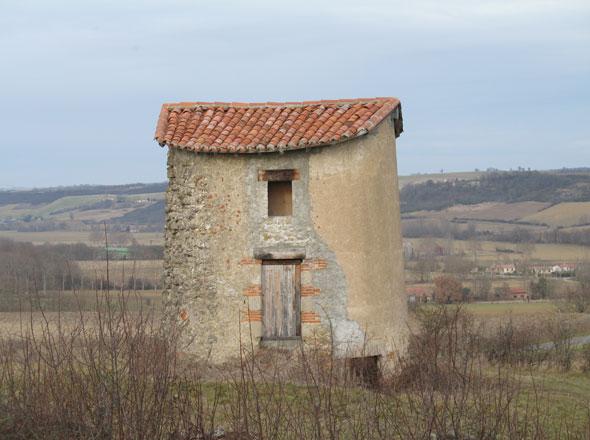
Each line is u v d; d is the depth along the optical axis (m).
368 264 17.64
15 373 11.09
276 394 12.95
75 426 9.70
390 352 17.81
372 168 17.86
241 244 17.61
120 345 10.02
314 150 17.50
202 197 17.88
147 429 9.35
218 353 17.44
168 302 18.05
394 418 10.95
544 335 32.03
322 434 10.09
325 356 16.73
